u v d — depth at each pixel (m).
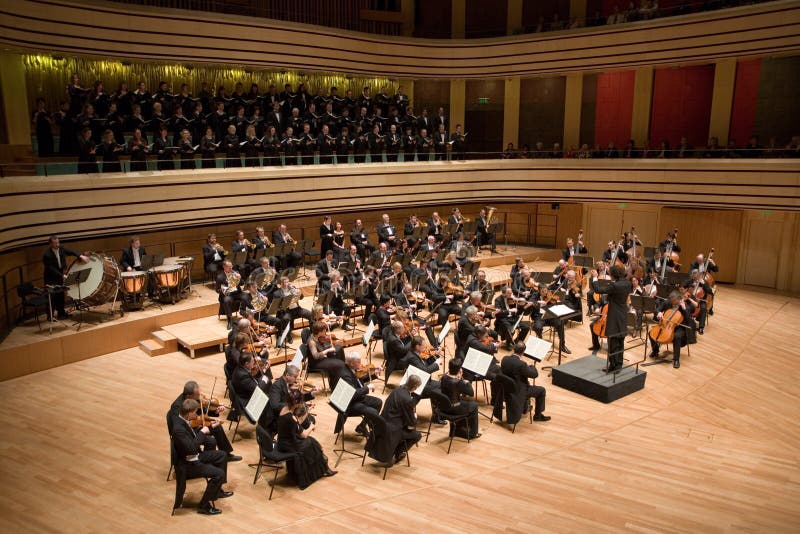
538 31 23.12
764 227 20.25
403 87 24.81
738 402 11.59
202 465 7.57
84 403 10.63
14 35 14.98
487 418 10.60
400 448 8.91
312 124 19.30
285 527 7.32
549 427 10.36
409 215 22.45
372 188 20.23
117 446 9.20
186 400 7.66
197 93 19.95
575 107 23.89
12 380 11.59
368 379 10.39
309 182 18.69
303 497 8.02
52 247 12.84
